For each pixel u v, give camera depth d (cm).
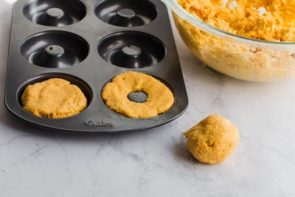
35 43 76
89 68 71
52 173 61
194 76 76
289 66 70
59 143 64
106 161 63
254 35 74
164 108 67
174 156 65
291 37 73
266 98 74
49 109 65
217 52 71
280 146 68
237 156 66
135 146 65
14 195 58
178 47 81
